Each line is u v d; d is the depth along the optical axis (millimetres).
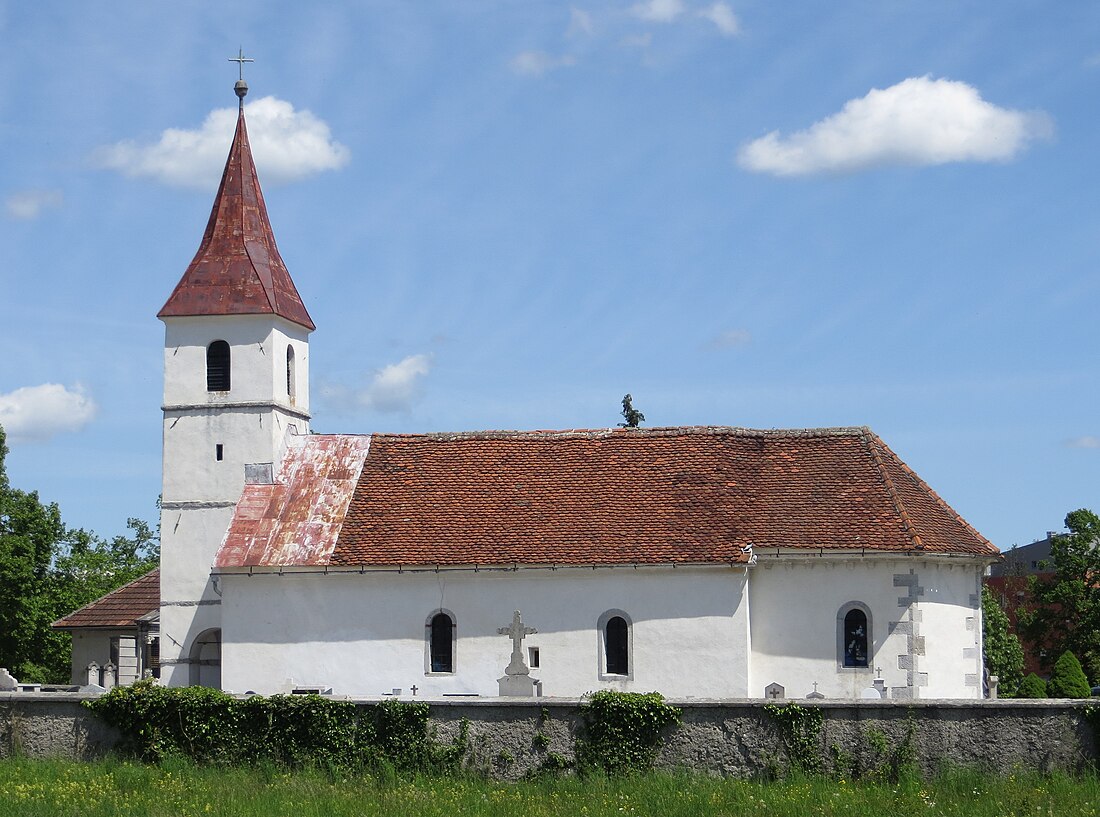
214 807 36219
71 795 37438
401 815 35438
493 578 51469
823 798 37000
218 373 57250
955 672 50469
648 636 50375
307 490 55531
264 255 58781
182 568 56250
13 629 70625
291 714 42125
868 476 52375
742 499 52062
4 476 72312
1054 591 71250
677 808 36031
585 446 55375
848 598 49906
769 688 48750
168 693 42844
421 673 51594
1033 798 36219
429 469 55531
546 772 40781
